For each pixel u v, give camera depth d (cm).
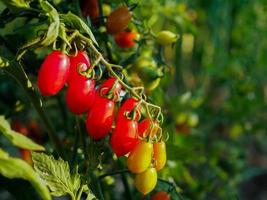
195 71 173
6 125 44
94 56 58
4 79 79
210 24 171
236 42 175
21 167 43
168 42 70
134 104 53
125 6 67
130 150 53
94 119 52
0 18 58
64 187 53
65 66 49
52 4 59
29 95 57
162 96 84
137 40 71
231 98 146
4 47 65
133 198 79
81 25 51
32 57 66
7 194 108
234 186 129
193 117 116
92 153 58
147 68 68
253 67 164
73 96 51
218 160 132
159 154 54
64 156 62
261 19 178
